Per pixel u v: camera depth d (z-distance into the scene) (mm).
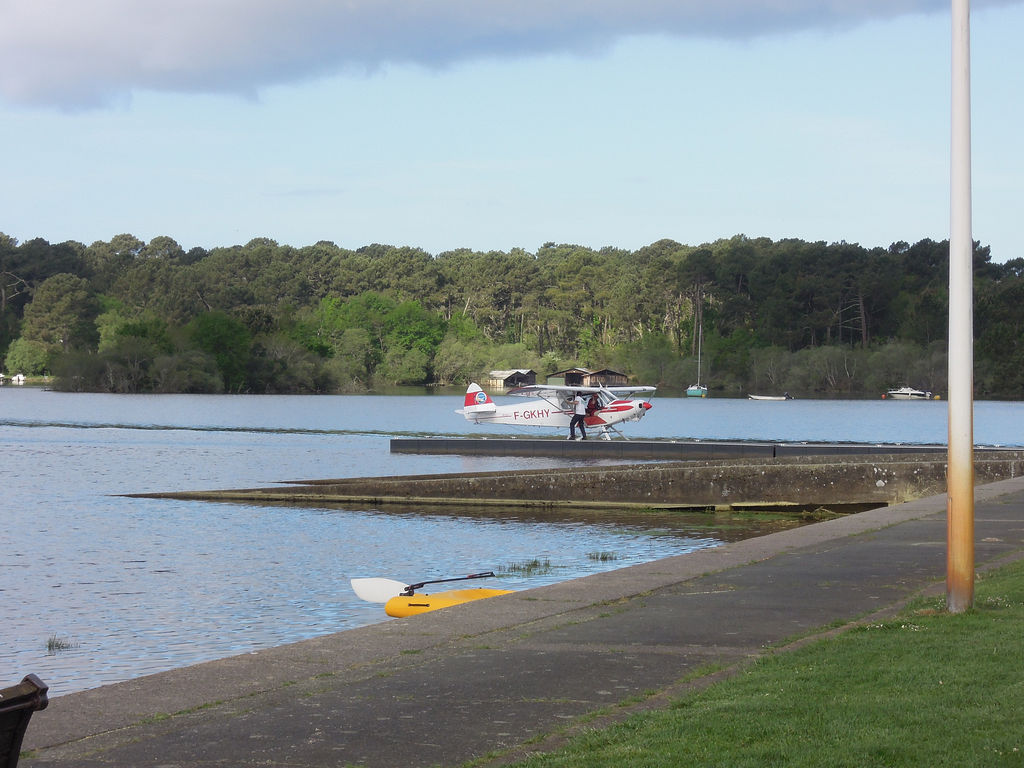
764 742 5863
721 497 29703
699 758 5598
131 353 135625
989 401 120188
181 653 13586
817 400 127562
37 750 6012
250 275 195250
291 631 14758
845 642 8430
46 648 13867
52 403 109500
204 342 137375
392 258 190125
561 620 9586
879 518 17250
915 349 130000
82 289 167000
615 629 9180
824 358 133125
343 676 7652
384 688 7309
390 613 13555
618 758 5664
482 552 22109
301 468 43594
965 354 9477
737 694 6941
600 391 50812
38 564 20453
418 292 182125
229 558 21203
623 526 26219
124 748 6043
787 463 31203
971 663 7555
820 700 6672
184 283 178625
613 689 7238
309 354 143250
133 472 41781
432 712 6723
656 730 6176
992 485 23094
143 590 17828
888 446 39312
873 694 6793
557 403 53812
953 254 9391
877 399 129625
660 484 29906
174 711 6773
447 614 9844
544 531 25328
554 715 6637
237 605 16547
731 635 8906
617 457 45344
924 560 12883
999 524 16375
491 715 6656
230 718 6625
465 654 8297
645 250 188500
